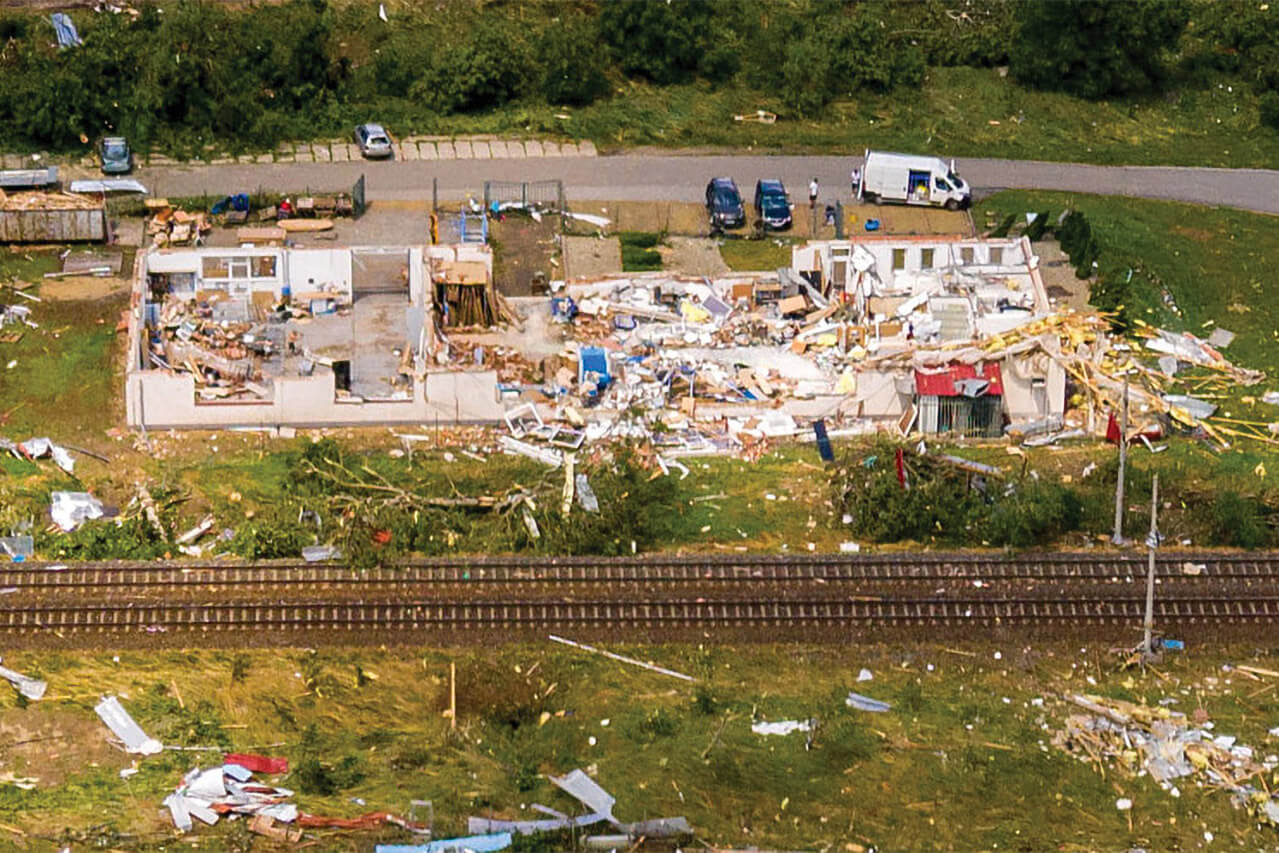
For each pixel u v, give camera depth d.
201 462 93.38
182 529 88.25
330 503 89.06
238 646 81.31
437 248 105.81
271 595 83.62
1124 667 81.56
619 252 115.06
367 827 71.56
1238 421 99.94
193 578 84.06
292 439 95.56
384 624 82.25
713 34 138.62
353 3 140.75
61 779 73.88
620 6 134.75
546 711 78.44
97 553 85.75
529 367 100.81
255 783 73.69
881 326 102.19
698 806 73.75
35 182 117.06
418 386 95.88
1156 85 138.88
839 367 101.44
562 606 83.38
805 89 133.12
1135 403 99.19
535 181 122.50
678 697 79.44
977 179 126.00
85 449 94.19
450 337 103.94
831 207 119.88
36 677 79.19
